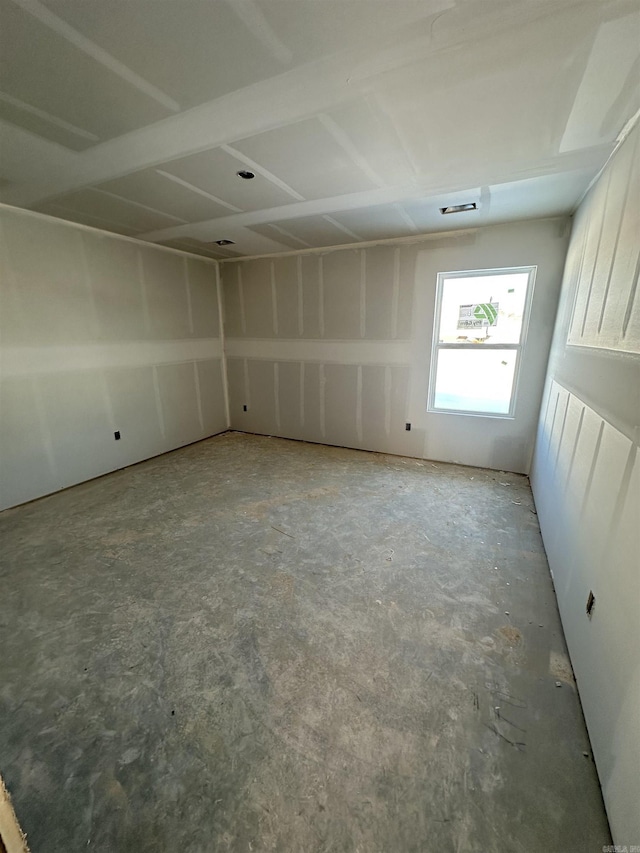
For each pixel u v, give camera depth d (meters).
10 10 1.06
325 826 1.11
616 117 1.58
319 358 4.58
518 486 3.46
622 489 1.32
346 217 3.07
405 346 4.04
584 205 2.54
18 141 1.80
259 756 1.29
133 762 1.28
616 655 1.20
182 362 4.63
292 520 2.86
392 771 1.24
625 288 1.50
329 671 1.61
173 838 1.09
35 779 1.23
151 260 4.08
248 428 5.41
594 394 1.79
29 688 1.54
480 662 1.65
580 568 1.68
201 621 1.88
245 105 1.52
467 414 3.90
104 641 1.77
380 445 4.46
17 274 2.98
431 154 1.94
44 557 2.41
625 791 1.02
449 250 3.58
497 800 1.16
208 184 2.34
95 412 3.68
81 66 1.29
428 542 2.56
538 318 3.37
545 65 1.28
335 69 1.31
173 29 1.14
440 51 1.22
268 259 4.59
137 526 2.79
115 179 2.27
